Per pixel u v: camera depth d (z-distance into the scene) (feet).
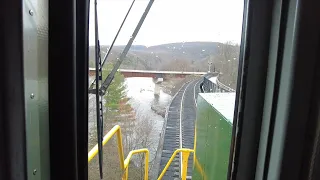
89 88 3.85
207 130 8.59
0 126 2.65
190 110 20.92
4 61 2.57
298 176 2.88
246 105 3.48
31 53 2.88
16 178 2.74
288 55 3.00
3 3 2.52
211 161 7.60
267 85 3.36
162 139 17.94
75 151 3.55
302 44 2.71
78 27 3.49
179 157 17.78
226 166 5.73
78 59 3.55
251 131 3.54
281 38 3.09
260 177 3.50
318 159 2.85
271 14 3.24
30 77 2.87
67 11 3.27
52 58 3.33
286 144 2.88
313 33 2.68
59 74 3.35
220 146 6.45
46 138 3.39
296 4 2.76
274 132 3.25
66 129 3.46
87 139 3.78
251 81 3.40
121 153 9.12
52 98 3.40
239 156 3.65
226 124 5.89
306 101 2.76
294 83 2.77
